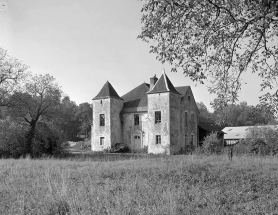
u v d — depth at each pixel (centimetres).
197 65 895
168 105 3403
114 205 708
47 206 704
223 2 822
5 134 2661
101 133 3862
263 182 1029
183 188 890
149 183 954
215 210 672
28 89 2919
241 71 927
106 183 949
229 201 786
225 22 877
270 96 872
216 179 1093
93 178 1075
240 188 946
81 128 7800
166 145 3362
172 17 845
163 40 891
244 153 2125
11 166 1440
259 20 806
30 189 878
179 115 3578
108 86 3947
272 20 759
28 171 1269
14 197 796
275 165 1387
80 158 2317
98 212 630
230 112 984
